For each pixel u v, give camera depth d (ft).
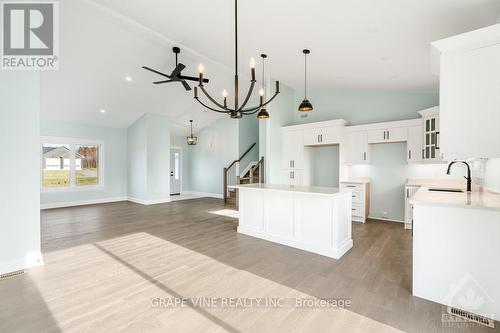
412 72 13.15
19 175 9.28
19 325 6.14
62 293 7.68
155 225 16.42
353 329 6.03
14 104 9.16
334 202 10.66
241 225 14.48
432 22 8.34
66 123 23.80
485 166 11.19
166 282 8.41
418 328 6.08
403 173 17.03
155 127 25.66
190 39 13.46
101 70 17.01
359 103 19.10
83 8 11.62
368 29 9.47
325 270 9.41
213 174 31.55
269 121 19.84
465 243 6.95
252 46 13.00
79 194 24.68
